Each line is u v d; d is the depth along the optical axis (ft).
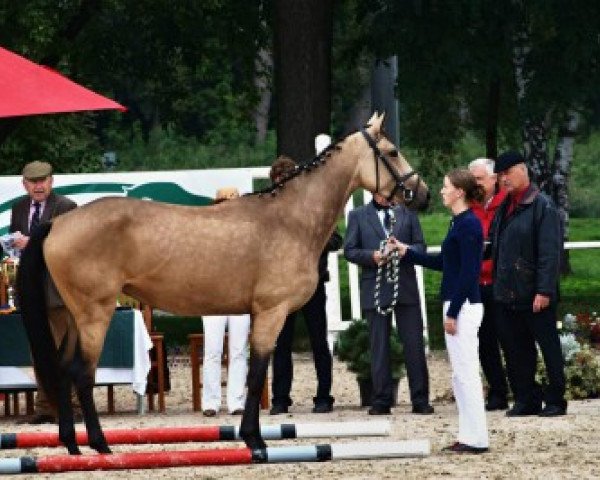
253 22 111.96
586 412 55.67
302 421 55.42
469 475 41.78
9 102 57.21
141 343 58.80
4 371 58.08
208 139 170.09
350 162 47.26
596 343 75.10
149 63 115.65
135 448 49.19
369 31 104.63
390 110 75.25
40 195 58.13
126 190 74.13
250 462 44.11
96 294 45.01
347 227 58.39
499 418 54.29
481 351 57.52
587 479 40.83
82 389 45.27
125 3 107.14
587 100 108.78
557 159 125.90
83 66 110.73
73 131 118.11
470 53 101.65
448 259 46.42
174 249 45.09
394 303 56.65
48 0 98.89
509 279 54.34
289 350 58.70
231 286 45.42
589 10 101.24
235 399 58.80
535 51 104.32
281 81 94.48
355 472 42.91
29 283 45.55
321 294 58.49
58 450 48.96
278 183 46.50
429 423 53.78
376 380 57.21
